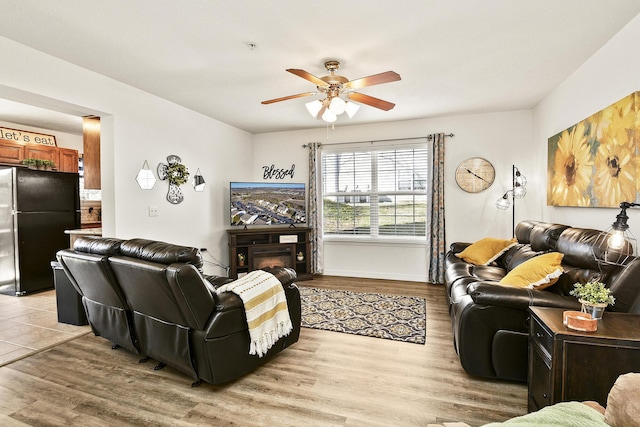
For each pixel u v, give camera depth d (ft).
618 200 7.94
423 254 17.07
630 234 7.50
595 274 7.20
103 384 7.54
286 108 14.76
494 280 10.08
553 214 12.45
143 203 12.58
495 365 7.31
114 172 11.44
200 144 15.62
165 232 13.62
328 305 13.07
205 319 7.00
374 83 8.71
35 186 14.96
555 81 11.48
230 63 9.96
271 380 7.70
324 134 18.60
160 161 13.33
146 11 7.23
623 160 7.73
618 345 4.91
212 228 16.55
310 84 11.76
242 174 19.06
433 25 7.82
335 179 18.63
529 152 15.06
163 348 7.78
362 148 17.84
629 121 7.50
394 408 6.64
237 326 7.38
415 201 17.24
